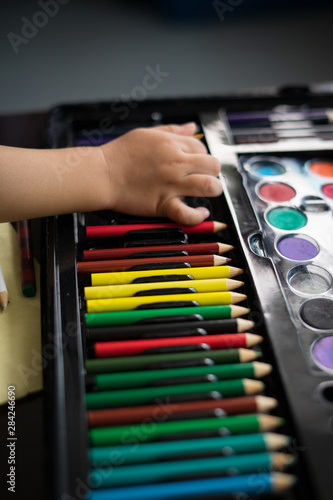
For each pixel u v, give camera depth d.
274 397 0.40
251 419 0.37
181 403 0.39
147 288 0.47
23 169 0.52
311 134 0.65
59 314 0.45
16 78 1.46
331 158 0.63
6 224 0.58
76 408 0.38
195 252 0.51
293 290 0.48
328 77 1.43
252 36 1.60
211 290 0.48
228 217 0.54
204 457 0.36
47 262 0.49
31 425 0.42
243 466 0.35
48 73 1.47
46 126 0.65
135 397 0.39
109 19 1.69
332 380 0.39
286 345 0.41
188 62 1.51
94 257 0.51
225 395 0.40
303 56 1.51
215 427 0.37
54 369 0.40
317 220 0.55
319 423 0.37
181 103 0.68
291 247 0.52
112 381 0.40
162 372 0.40
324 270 0.50
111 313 0.45
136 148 0.57
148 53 1.55
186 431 0.37
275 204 0.57
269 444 0.36
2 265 0.53
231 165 0.60
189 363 0.41
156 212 0.55
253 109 0.68
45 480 0.35
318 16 1.67
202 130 0.65
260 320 0.44
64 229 0.53
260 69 1.47
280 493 0.35
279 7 1.70
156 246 0.52
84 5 1.76
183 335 0.44
